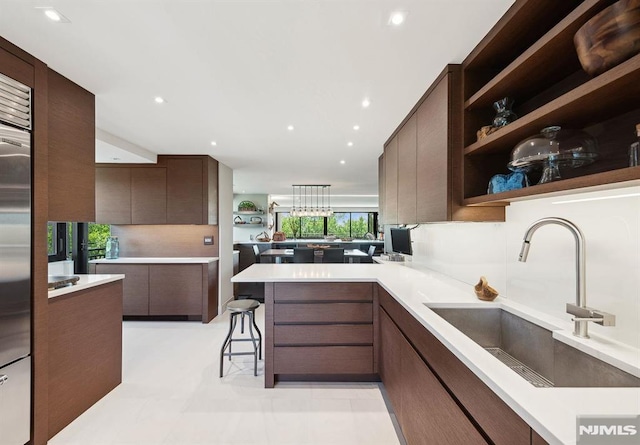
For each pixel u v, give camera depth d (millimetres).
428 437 1358
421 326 1482
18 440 1634
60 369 1913
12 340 1606
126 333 3770
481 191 1835
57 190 1963
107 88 2188
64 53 1740
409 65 1878
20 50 1681
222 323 4191
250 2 1344
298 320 2467
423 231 3189
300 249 4613
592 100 1034
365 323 2469
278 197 10375
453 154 1850
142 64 1870
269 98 2359
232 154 4238
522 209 1643
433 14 1425
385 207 3623
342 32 1559
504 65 1786
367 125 2969
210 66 1894
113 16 1431
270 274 2660
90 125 2240
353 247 7754
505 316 1641
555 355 1245
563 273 1367
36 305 1734
